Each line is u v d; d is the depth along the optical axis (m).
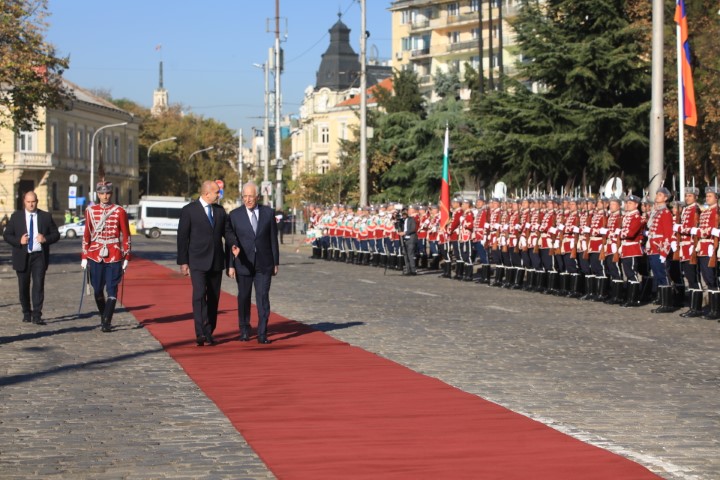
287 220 86.62
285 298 24.52
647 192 28.16
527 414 10.16
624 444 8.84
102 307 18.12
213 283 15.93
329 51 137.50
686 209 20.48
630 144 42.97
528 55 44.47
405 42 113.56
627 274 22.81
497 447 8.72
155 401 10.98
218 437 9.18
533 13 44.19
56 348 15.40
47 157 88.19
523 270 28.12
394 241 37.03
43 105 43.44
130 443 8.95
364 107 51.56
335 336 16.78
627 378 12.41
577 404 10.71
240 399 11.06
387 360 13.96
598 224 24.17
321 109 130.38
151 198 84.19
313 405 10.68
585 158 44.16
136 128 112.81
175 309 21.77
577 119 43.00
